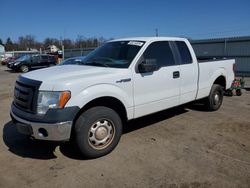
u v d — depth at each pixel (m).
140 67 4.59
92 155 4.03
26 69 24.11
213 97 6.62
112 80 4.16
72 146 4.57
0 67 34.69
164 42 5.20
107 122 4.14
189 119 6.13
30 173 3.68
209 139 4.89
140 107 4.63
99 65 4.68
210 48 19.72
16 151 4.40
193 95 5.82
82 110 4.03
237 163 3.93
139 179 3.50
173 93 5.23
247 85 12.82
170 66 5.15
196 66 5.78
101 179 3.51
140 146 4.55
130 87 4.41
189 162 3.96
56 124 3.57
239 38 18.00
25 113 3.80
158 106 4.95
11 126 5.73
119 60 4.69
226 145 4.61
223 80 7.02
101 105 4.26
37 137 3.69
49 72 4.25
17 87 4.14
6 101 8.67
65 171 3.73
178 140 4.84
